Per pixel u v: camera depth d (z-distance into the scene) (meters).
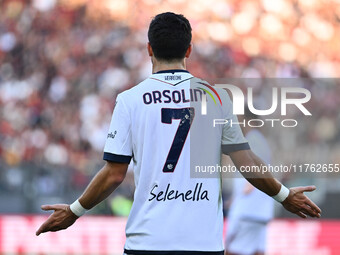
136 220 9.67
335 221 28.88
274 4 53.72
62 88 46.53
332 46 53.62
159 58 10.12
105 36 49.56
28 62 48.41
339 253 28.58
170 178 9.60
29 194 33.03
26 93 46.41
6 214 31.56
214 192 9.72
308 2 54.53
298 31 53.66
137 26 50.75
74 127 44.38
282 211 29.16
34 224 30.52
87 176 34.72
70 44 49.03
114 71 47.41
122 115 9.74
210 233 9.59
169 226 9.50
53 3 50.84
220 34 51.59
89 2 50.94
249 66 50.62
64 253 29.80
